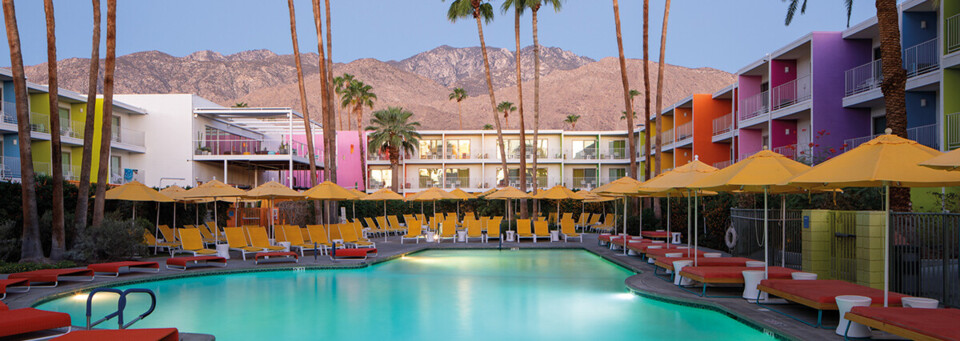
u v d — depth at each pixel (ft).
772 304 31.40
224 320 30.60
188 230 55.47
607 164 170.60
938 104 63.16
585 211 124.57
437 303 35.47
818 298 25.48
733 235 52.75
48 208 57.16
